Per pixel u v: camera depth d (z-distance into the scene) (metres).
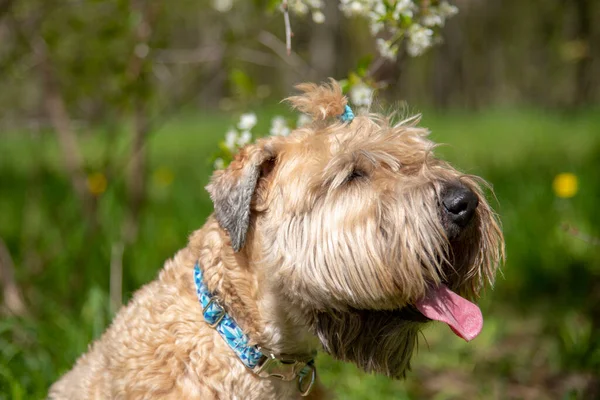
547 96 28.48
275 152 3.01
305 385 3.17
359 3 3.67
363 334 3.02
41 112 7.55
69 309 5.04
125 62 5.70
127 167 7.43
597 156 8.95
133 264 5.56
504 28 27.80
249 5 5.87
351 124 3.14
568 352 4.80
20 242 6.35
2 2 5.46
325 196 2.88
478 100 31.75
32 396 3.84
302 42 6.62
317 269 2.83
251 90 4.96
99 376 3.21
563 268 5.99
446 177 2.90
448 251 2.88
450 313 2.85
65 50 5.99
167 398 2.93
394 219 2.76
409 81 29.69
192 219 6.77
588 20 11.01
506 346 5.26
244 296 2.99
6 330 4.55
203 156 11.47
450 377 4.88
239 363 2.99
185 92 6.43
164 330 3.02
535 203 6.97
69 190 7.14
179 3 6.41
